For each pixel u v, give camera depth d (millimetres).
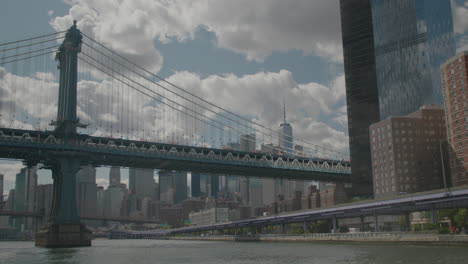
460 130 169875
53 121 167125
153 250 140125
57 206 164500
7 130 155750
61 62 170250
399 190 193000
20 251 137000
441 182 197625
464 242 94000
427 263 67812
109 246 188250
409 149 197750
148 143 179625
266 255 101188
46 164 168250
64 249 145875
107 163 177750
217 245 174750
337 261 78312
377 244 115688
